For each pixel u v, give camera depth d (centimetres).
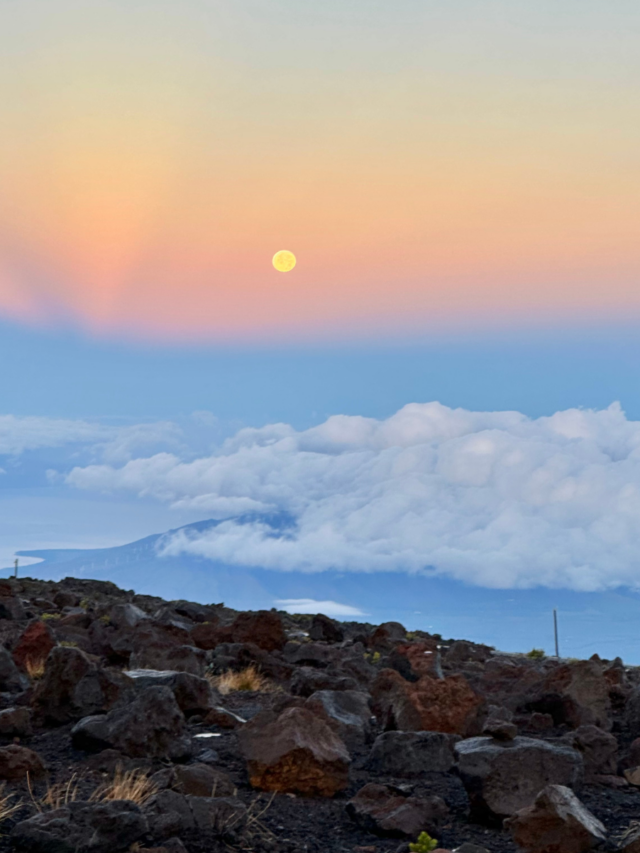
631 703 1325
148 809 750
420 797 891
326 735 951
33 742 1032
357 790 936
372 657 2228
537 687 1415
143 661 1512
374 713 1305
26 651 1576
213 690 1452
